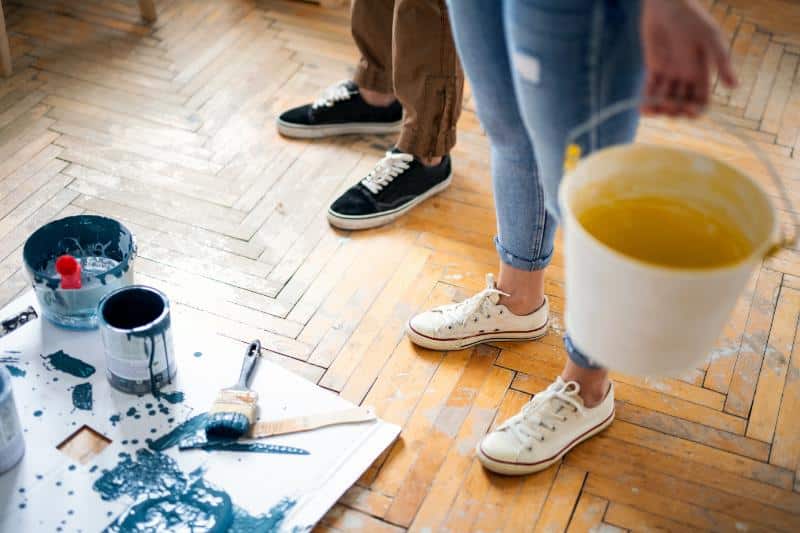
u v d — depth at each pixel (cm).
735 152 218
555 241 195
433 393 162
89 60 239
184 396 155
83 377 157
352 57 248
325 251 190
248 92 233
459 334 168
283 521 138
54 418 150
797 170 213
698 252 114
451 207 203
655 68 98
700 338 106
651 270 95
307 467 146
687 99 99
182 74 237
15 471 142
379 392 162
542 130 115
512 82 128
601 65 105
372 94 218
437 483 147
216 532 136
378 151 218
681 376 167
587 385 148
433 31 178
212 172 208
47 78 232
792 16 265
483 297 166
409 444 153
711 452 154
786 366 170
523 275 161
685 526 143
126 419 151
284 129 219
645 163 109
